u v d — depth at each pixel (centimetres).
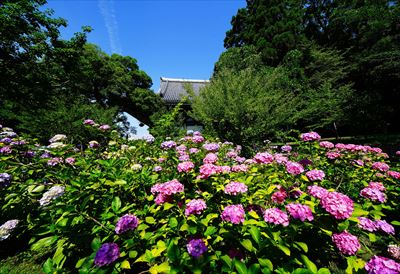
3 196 224
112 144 319
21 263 217
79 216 157
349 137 1318
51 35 986
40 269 206
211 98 770
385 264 110
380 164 251
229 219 131
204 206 145
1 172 221
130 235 145
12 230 189
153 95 1895
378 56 1027
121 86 1770
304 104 1068
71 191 172
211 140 463
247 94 704
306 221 130
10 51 888
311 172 184
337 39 1566
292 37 1470
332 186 265
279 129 779
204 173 180
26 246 248
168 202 165
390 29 1055
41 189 190
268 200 179
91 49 1711
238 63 1299
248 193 196
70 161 239
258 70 1228
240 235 135
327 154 274
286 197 167
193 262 117
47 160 221
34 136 902
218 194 187
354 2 1462
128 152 307
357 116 1038
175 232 149
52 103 1066
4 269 207
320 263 175
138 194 207
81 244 176
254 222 129
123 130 1756
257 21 1691
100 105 1683
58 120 958
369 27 1166
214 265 125
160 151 332
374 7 1191
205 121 770
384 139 931
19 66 924
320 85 1241
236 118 662
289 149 352
